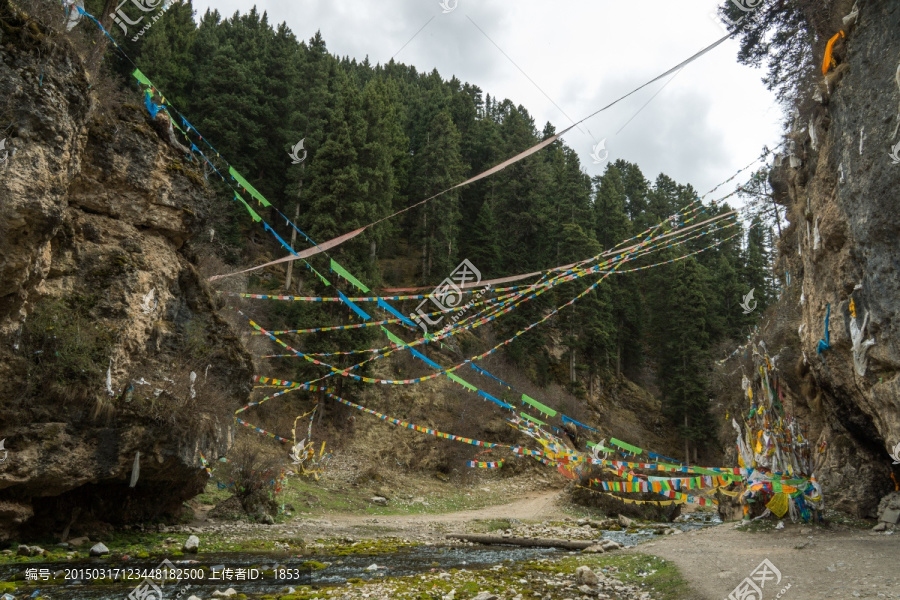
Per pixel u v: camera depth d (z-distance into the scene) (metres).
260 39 51.72
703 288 50.41
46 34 11.79
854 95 12.23
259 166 44.22
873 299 11.60
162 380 15.15
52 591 9.30
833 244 13.41
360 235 37.12
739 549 12.27
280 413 32.25
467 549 16.62
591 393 47.62
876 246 11.37
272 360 34.59
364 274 34.97
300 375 32.62
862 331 12.13
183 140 20.02
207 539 15.15
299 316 34.44
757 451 15.59
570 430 33.97
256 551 14.09
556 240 51.44
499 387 38.47
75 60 12.41
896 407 11.30
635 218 69.94
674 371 49.19
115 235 15.12
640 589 10.16
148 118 16.38
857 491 15.22
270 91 46.88
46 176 11.37
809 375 17.94
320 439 31.88
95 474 13.08
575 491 30.19
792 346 19.84
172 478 15.50
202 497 21.58
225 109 40.84
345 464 31.64
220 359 17.48
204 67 44.50
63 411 12.72
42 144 11.39
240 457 21.61
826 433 17.20
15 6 11.32
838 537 12.58
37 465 12.05
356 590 10.05
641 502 24.78
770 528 14.45
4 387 11.79
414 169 55.81
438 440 35.44
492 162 59.97
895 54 11.05
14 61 11.11
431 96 68.31
